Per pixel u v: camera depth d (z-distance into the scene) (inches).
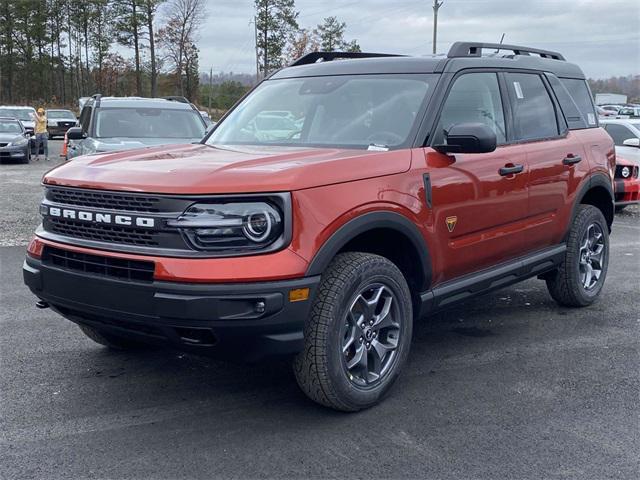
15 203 500.4
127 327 146.8
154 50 2482.8
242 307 134.5
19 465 133.1
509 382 177.6
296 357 146.9
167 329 138.1
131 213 140.6
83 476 129.5
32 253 160.1
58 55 2861.7
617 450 141.1
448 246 175.5
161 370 184.4
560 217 222.7
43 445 141.3
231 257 135.1
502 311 245.0
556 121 228.5
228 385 173.9
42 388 171.2
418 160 167.3
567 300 241.4
